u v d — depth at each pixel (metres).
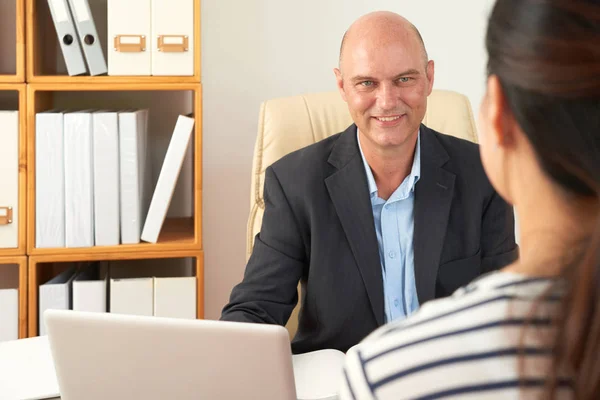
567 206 0.55
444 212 2.00
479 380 0.53
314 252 1.99
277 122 2.30
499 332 0.54
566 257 0.54
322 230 1.99
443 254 2.00
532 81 0.53
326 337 2.00
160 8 2.58
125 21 2.58
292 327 2.33
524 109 0.54
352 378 0.58
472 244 2.02
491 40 0.57
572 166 0.53
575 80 0.51
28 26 2.56
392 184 2.02
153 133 3.03
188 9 2.59
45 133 2.58
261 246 2.06
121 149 2.61
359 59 1.94
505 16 0.56
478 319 0.55
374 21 1.97
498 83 0.57
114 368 1.28
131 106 3.01
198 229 2.65
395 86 1.93
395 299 2.01
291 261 2.04
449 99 2.38
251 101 3.07
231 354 1.22
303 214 2.04
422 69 1.96
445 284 1.99
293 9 3.04
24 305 2.61
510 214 1.89
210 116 3.06
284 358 1.21
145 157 2.80
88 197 2.60
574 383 0.50
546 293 0.53
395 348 0.57
